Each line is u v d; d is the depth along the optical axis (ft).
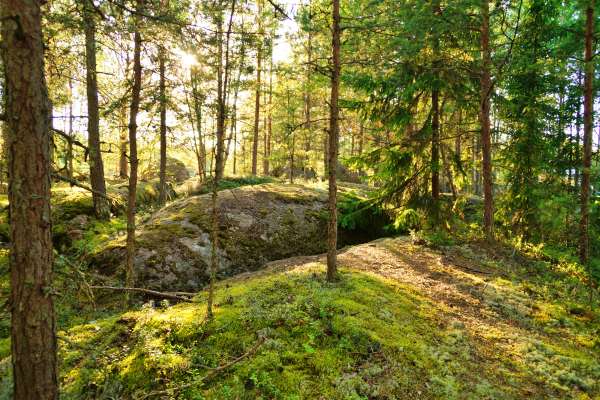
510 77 44.04
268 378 19.31
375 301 28.09
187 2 22.85
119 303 32.83
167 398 18.15
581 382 21.86
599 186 41.37
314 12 28.89
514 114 45.11
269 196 53.78
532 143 44.21
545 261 40.81
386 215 54.90
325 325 23.89
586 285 35.58
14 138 12.07
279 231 48.55
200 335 22.61
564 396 20.80
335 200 31.17
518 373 22.40
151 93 28.04
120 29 22.33
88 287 14.28
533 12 42.19
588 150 40.52
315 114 98.27
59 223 46.11
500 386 20.99
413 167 47.19
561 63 41.50
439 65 41.60
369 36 34.24
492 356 23.84
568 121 47.83
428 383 20.39
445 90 42.83
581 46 41.88
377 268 37.11
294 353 21.33
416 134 45.21
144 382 19.07
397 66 39.70
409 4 33.30
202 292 32.04
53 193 53.26
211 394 18.42
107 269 37.45
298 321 23.94
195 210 47.73
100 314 30.27
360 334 23.21
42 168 12.55
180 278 38.29
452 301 30.89
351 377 19.98
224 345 21.84
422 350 22.95
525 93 45.06
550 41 46.39
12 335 12.78
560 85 46.47
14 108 12.02
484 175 44.06
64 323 27.73
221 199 50.65
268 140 111.75
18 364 12.66
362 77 39.83
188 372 19.69
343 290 29.58
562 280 36.37
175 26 21.53
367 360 21.49
